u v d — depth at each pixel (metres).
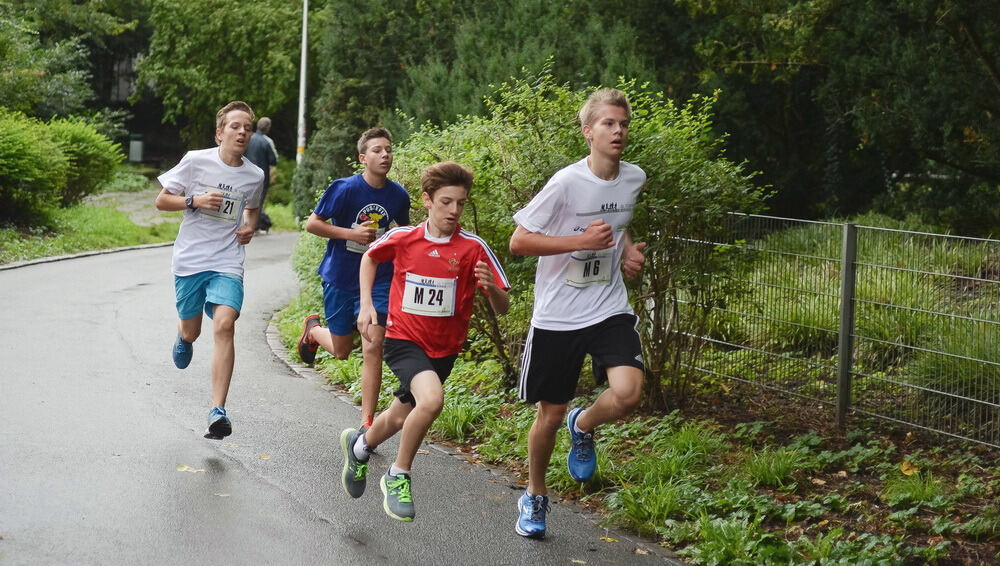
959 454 6.40
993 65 12.60
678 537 5.18
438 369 5.18
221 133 6.67
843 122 15.87
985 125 12.69
